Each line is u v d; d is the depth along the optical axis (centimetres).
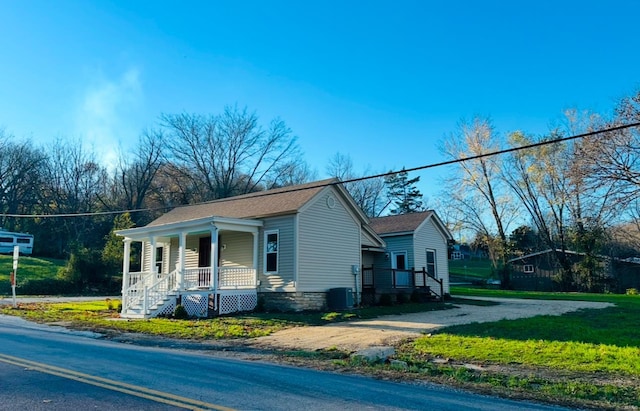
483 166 3966
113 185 5328
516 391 720
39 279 3272
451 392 704
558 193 3681
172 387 654
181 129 4875
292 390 668
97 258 3428
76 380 680
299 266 1848
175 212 2614
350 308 1922
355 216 2183
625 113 1697
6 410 526
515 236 4569
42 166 5253
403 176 7069
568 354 977
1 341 1080
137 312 1808
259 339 1241
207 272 1927
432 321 1545
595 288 3794
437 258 2817
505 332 1273
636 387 740
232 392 639
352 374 831
